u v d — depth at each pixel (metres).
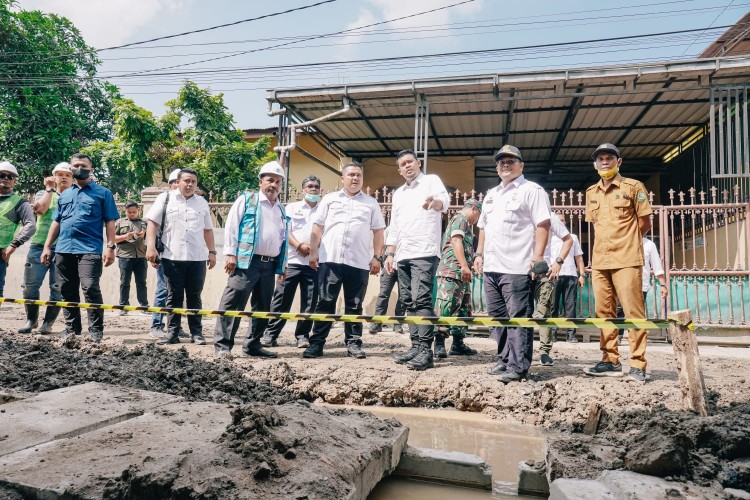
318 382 4.38
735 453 2.32
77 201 5.79
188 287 6.45
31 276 6.51
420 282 4.97
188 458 1.99
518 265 4.45
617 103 10.32
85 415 2.73
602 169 4.57
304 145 15.30
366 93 9.80
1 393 3.25
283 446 2.08
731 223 9.05
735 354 6.80
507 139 13.05
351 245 5.52
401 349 6.39
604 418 3.31
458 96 9.95
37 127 18.09
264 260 5.48
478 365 5.20
